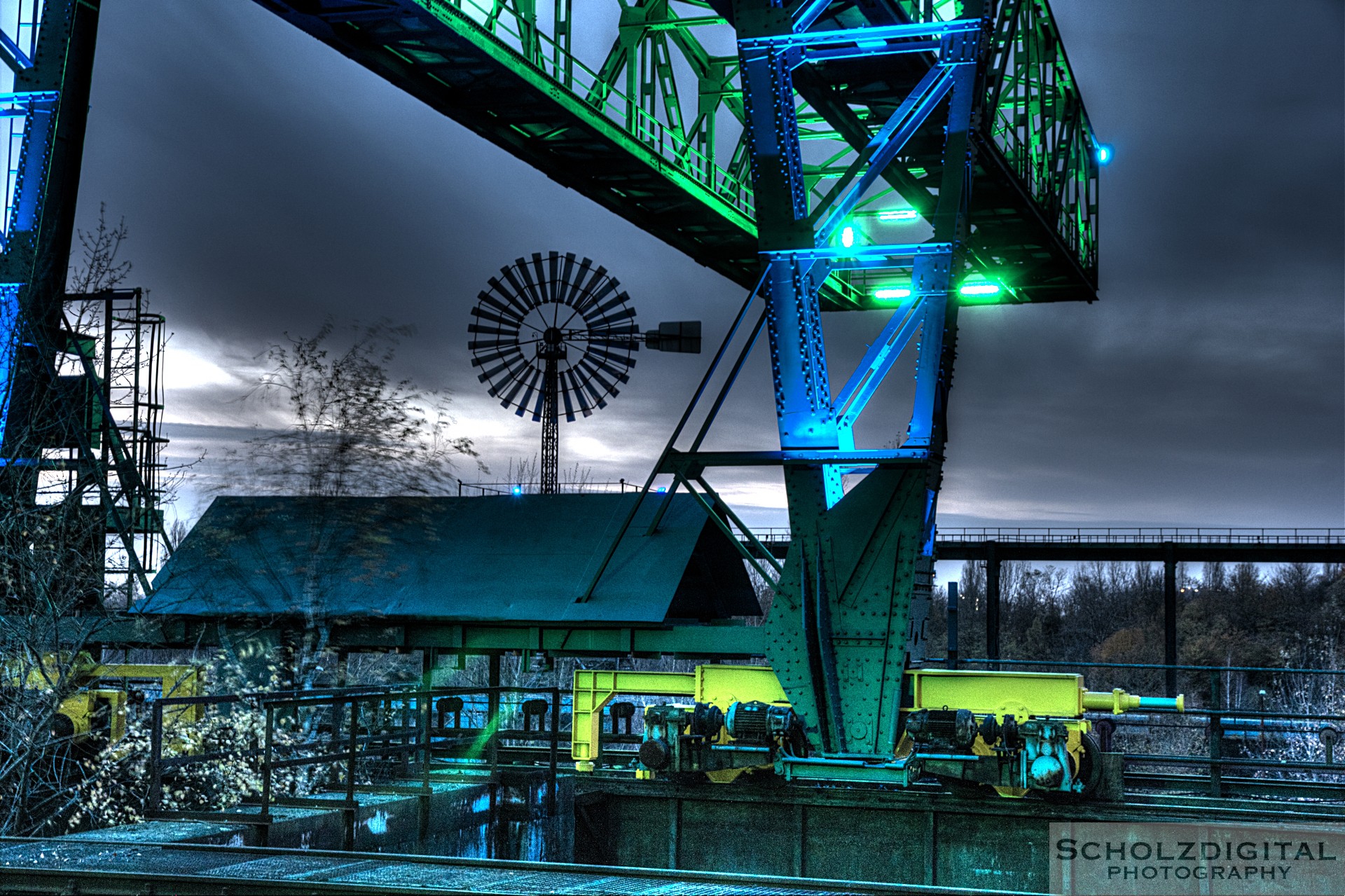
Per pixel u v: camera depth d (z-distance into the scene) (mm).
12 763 16609
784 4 21422
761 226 20406
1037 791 17875
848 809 18656
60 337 22234
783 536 64375
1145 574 105438
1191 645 81625
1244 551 63906
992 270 42844
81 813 16766
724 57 38438
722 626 22031
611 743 22453
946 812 18094
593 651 22188
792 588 19641
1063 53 40438
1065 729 17422
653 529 22703
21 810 16375
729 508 20531
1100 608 105188
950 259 19703
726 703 19797
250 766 17422
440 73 27188
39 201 21984
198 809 16453
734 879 10633
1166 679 60688
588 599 22078
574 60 29531
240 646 22984
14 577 19516
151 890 10320
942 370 19844
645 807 19609
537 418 45469
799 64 20891
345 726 22125
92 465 21984
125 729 18766
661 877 10812
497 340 45781
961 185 20000
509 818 17781
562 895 10078
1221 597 100375
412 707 25484
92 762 18141
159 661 27688
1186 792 19656
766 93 20562
